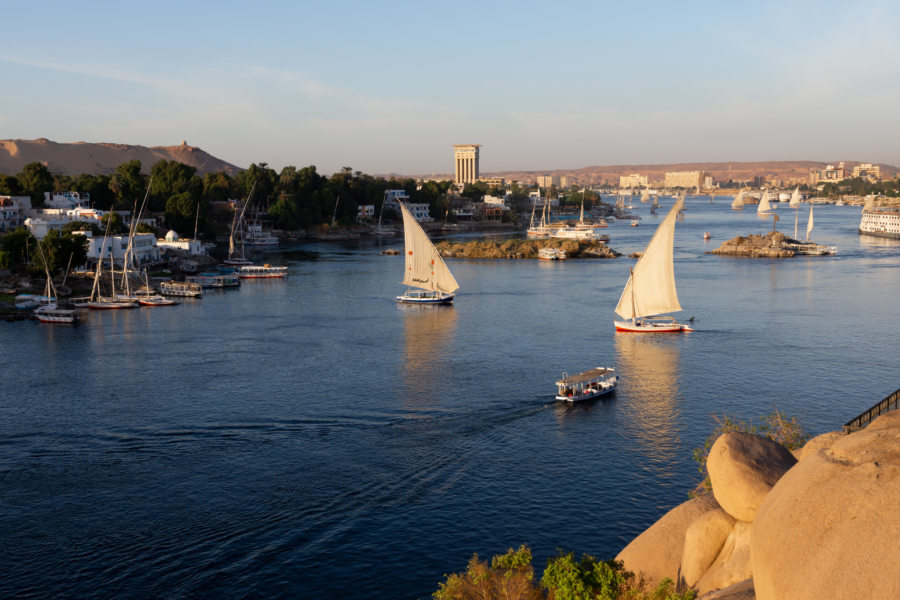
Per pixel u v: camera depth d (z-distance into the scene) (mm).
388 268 177250
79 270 145125
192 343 92125
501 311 115750
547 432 58969
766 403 65500
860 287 134500
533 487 48500
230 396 68438
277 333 98812
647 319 105875
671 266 94938
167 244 180000
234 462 52594
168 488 48188
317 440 57031
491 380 74062
